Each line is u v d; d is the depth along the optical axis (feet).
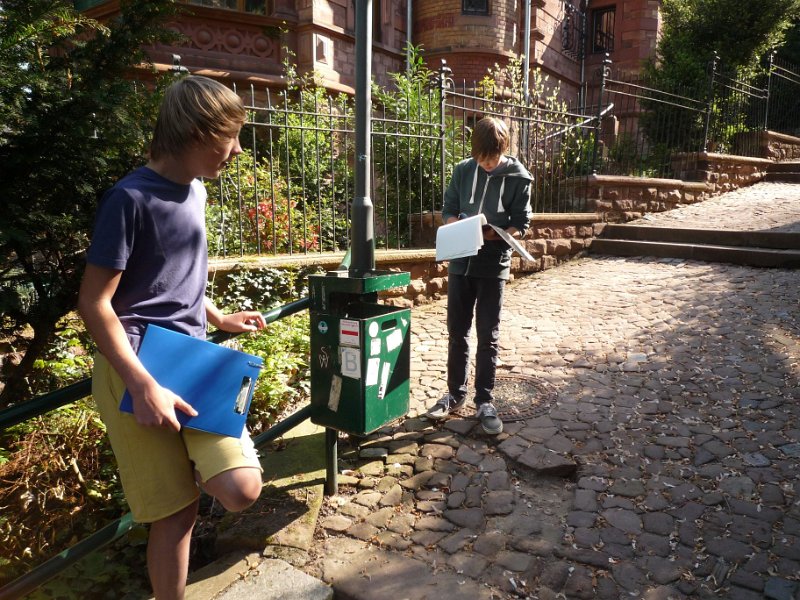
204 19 29.09
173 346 5.30
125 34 8.92
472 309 11.54
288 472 9.88
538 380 13.58
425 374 14.20
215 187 19.44
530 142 25.61
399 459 10.41
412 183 23.82
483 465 10.18
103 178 9.08
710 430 10.95
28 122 7.64
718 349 14.37
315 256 17.97
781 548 7.88
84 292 4.94
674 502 8.98
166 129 5.23
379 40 37.60
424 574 7.68
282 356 13.79
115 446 5.46
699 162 30.35
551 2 45.24
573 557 7.91
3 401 9.77
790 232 21.20
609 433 11.05
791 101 40.57
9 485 9.08
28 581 5.87
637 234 25.09
